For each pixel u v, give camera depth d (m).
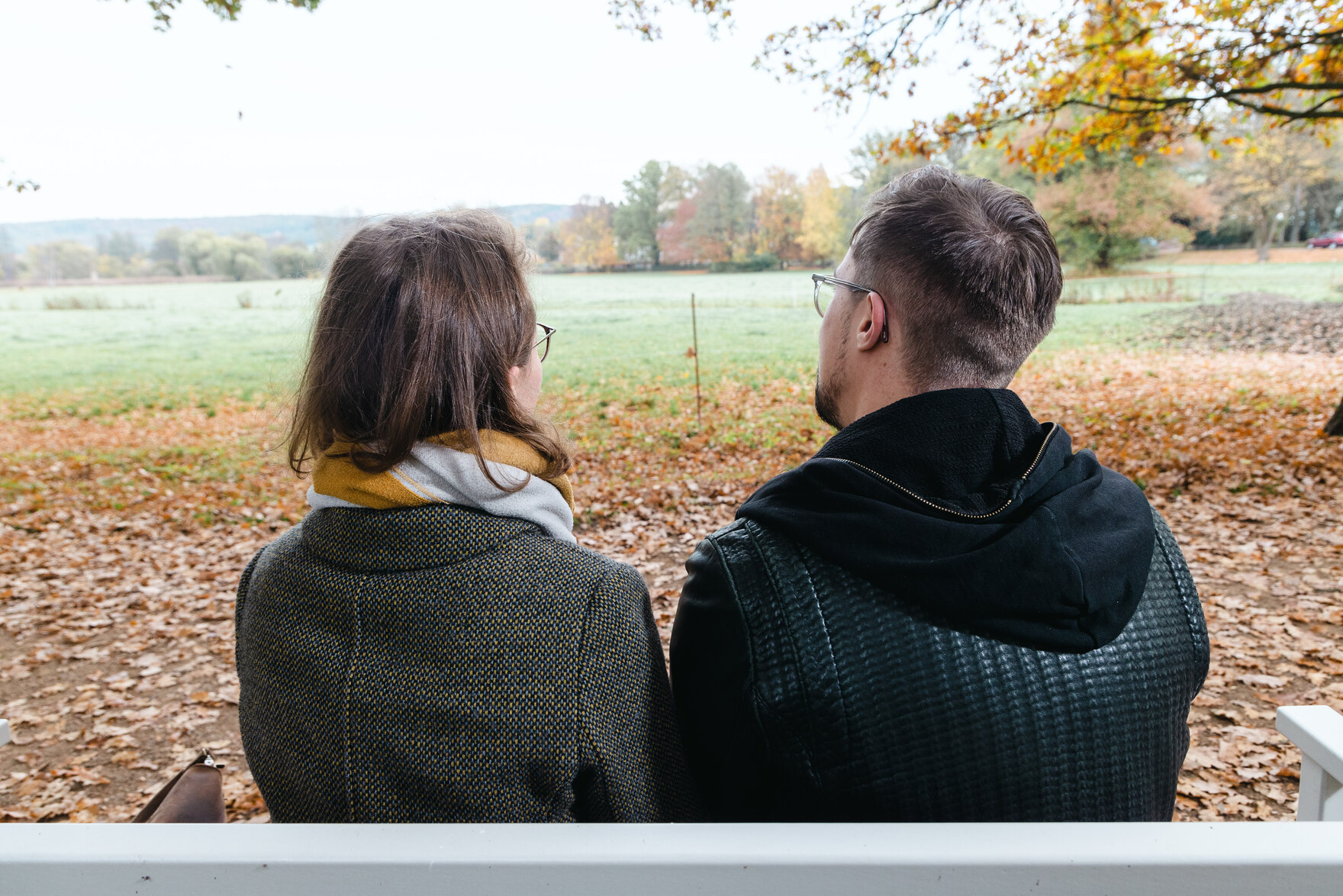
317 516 0.75
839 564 0.66
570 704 0.68
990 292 0.72
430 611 0.68
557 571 0.72
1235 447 7.37
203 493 7.85
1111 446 7.84
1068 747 0.64
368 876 0.48
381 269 0.73
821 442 9.03
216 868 0.48
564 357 15.86
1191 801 2.62
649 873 0.48
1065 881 0.48
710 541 0.76
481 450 0.72
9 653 4.29
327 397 0.74
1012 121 8.30
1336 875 0.47
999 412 0.71
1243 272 20.00
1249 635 3.83
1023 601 0.62
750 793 0.71
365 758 0.67
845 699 0.64
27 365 16.23
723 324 19.62
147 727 3.49
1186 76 7.28
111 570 5.62
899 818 0.64
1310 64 7.16
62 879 0.49
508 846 0.49
